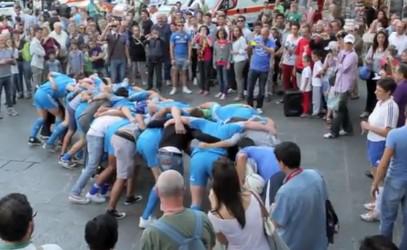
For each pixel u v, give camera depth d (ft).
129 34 46.78
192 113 23.88
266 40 39.58
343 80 33.58
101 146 25.31
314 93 38.14
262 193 18.78
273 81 44.39
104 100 28.04
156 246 12.26
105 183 25.75
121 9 67.82
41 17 65.51
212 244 12.89
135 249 21.66
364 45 42.04
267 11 57.57
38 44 44.24
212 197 13.34
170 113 23.97
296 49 40.57
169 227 12.28
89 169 25.61
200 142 22.13
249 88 40.19
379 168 18.54
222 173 12.97
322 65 37.65
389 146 18.17
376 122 22.44
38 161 31.37
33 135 33.96
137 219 24.14
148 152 22.98
